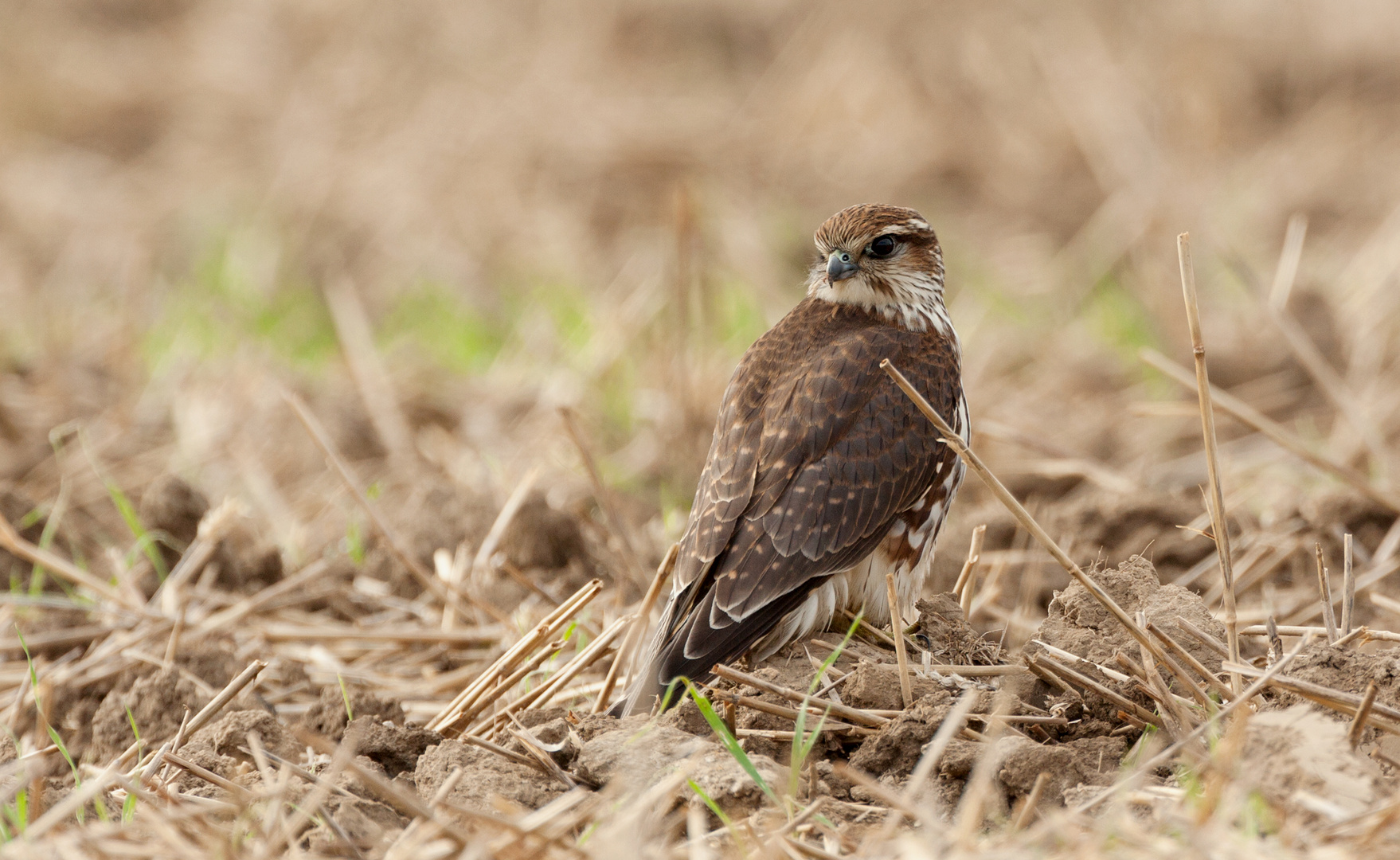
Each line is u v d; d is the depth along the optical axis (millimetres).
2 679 9453
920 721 7254
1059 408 15328
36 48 26469
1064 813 6281
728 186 21266
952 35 24781
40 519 11883
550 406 15031
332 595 10875
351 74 24500
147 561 11281
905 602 8945
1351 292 17031
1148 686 7395
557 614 8539
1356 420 12359
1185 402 15094
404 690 9406
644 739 7234
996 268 19484
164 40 27469
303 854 6328
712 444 9039
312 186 21578
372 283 19375
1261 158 22219
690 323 16281
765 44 26344
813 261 10133
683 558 8570
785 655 8508
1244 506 11969
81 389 15695
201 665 9227
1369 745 6785
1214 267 18406
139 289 19062
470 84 24078
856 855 6336
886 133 22859
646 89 24344
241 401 15164
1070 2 25734
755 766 7047
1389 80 24125
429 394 15688
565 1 26703
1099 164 21641
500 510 11781
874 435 8711
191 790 7246
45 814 6922
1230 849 5727
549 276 18938
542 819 6375
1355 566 10570
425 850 6207
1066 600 8391
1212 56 24203
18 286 19125
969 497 12953
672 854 6230
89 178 22969
